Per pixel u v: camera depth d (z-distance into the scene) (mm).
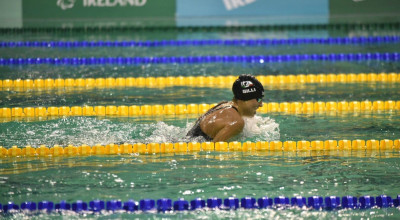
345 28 43875
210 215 12344
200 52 35656
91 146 16953
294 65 32094
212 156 16422
